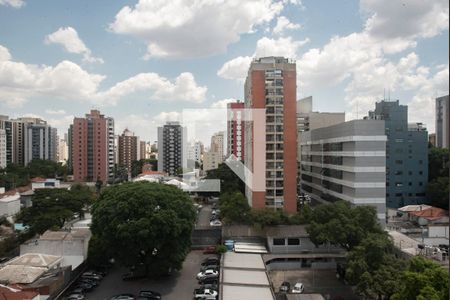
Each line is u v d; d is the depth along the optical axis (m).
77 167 125.00
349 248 44.66
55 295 36.88
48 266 39.16
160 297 38.91
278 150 61.78
